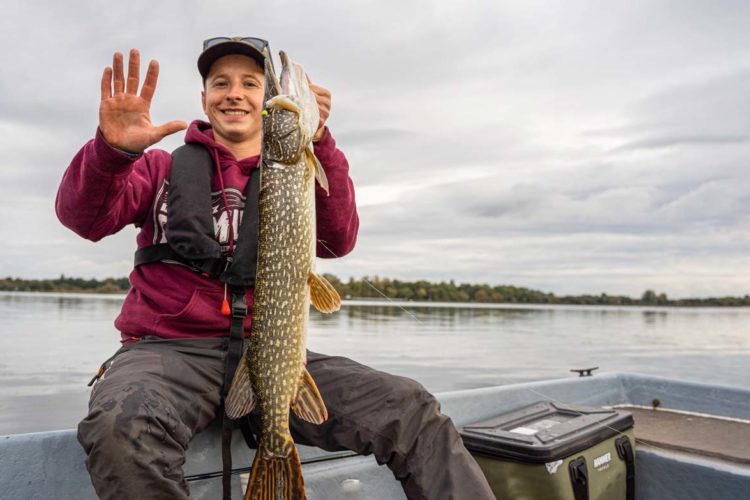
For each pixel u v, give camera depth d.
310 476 1.27
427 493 0.99
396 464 1.03
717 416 1.84
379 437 1.04
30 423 3.96
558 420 1.47
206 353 1.06
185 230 1.10
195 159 1.18
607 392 1.98
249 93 1.29
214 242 1.11
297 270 1.04
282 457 0.99
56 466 1.02
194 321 1.09
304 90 1.08
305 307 1.06
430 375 6.41
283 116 1.04
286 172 1.04
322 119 1.20
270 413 1.00
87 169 1.00
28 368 6.46
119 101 0.98
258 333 1.01
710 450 1.46
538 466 1.21
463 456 1.01
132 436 0.80
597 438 1.33
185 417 0.97
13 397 4.86
